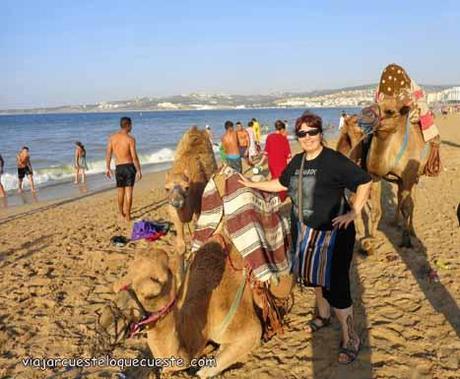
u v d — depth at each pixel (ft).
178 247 23.04
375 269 22.49
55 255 28.14
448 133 109.19
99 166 91.25
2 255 28.94
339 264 14.10
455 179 46.24
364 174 13.55
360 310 18.34
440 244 25.72
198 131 24.64
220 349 13.88
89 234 33.22
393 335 16.25
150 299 10.62
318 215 13.99
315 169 13.98
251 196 15.06
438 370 14.21
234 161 47.62
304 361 15.02
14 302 20.93
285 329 16.90
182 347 12.14
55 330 18.13
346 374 14.28
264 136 140.77
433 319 17.30
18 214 46.19
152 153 112.27
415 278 21.13
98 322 10.21
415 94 24.97
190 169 23.00
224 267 13.94
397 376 14.05
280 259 15.31
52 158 112.57
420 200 37.50
